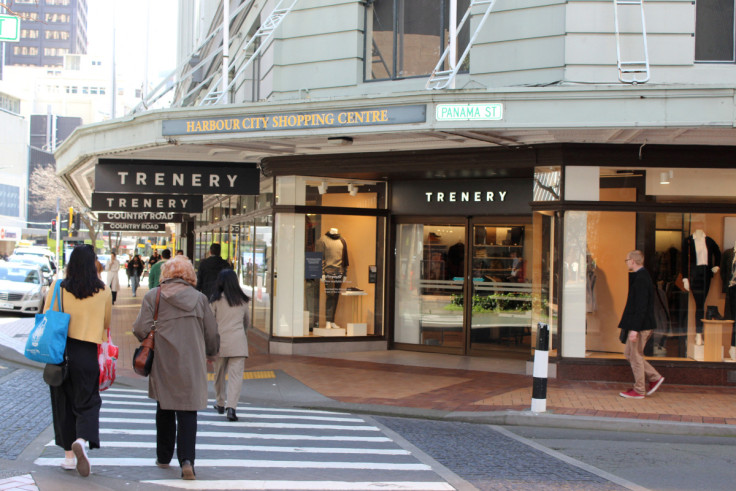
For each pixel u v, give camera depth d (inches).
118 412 330.6
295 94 495.8
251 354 534.9
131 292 1371.8
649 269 428.8
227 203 845.8
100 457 242.8
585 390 400.2
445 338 543.2
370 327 561.0
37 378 426.3
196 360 218.8
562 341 429.7
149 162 534.6
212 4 812.6
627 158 422.6
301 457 256.7
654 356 427.8
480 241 530.0
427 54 468.4
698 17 406.6
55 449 253.8
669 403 367.9
